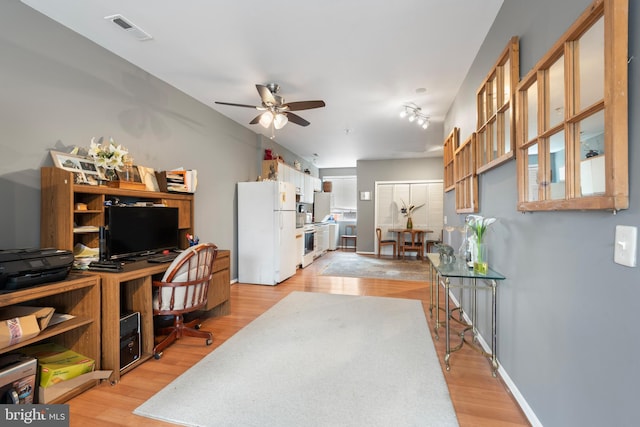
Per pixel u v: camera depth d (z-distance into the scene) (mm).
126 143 2758
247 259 4535
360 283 4527
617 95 931
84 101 2385
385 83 3240
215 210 4078
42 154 2107
